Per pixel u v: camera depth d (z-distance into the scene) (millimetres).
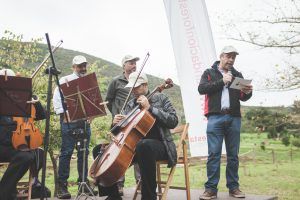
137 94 5176
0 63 10828
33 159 4898
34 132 5055
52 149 9078
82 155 5836
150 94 5020
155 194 4609
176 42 7891
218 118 5387
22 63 10930
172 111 4938
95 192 5863
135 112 5062
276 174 15617
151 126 4727
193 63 7812
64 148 5777
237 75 5617
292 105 10211
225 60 5457
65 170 5762
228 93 5426
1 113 4590
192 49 7816
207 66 7770
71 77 6070
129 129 4809
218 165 5363
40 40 11102
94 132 10195
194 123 7785
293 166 16594
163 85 5027
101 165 4688
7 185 4719
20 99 4570
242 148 17812
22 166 4785
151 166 4574
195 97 7781
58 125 9070
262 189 13508
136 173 6129
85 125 5625
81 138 5609
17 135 4949
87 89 5273
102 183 4680
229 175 5477
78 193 5352
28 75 10086
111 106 6312
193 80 7809
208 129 5445
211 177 5332
